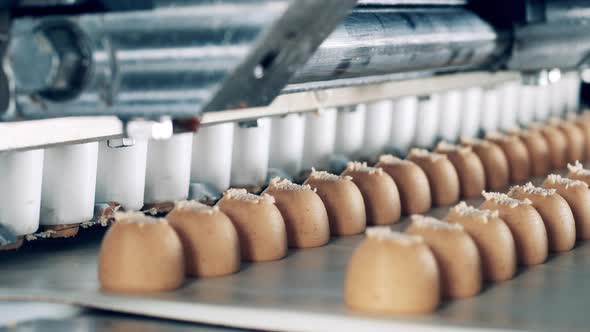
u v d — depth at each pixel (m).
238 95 0.40
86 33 0.40
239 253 0.52
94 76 0.40
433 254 0.48
